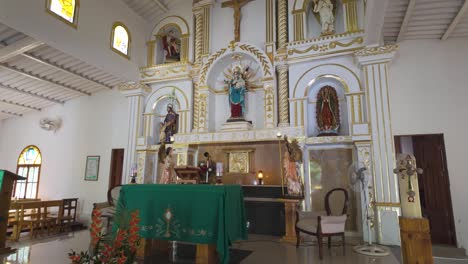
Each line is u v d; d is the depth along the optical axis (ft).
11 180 18.98
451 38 23.99
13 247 19.95
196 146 28.91
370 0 19.27
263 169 26.43
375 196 22.24
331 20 27.22
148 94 33.09
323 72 26.21
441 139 23.24
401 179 10.34
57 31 23.41
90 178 33.94
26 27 20.86
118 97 34.55
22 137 38.45
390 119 22.88
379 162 22.61
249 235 23.61
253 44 29.32
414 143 24.26
